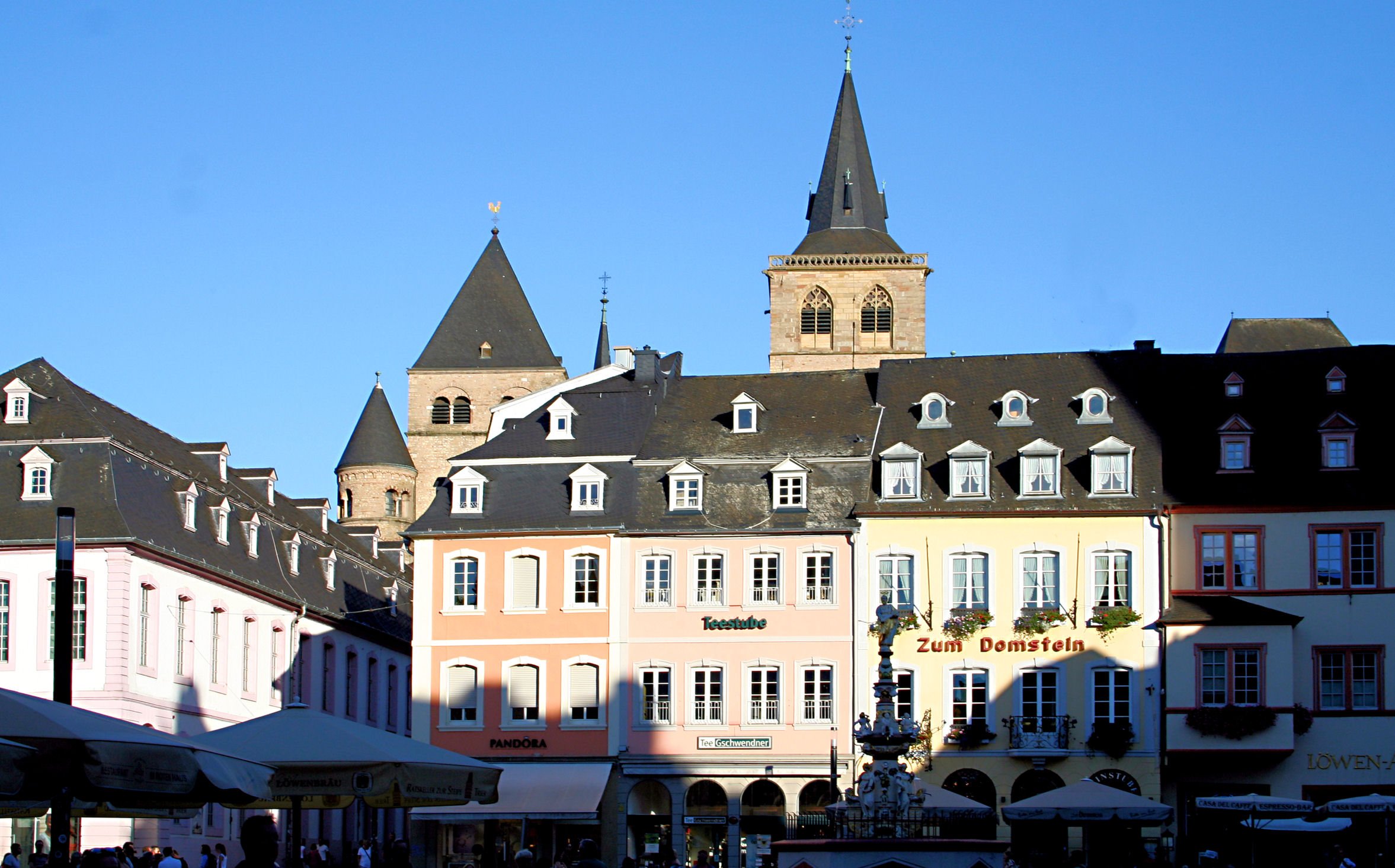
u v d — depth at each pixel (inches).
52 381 2770.7
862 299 4958.2
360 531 4065.0
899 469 2763.3
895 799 1453.0
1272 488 2687.0
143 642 2608.3
